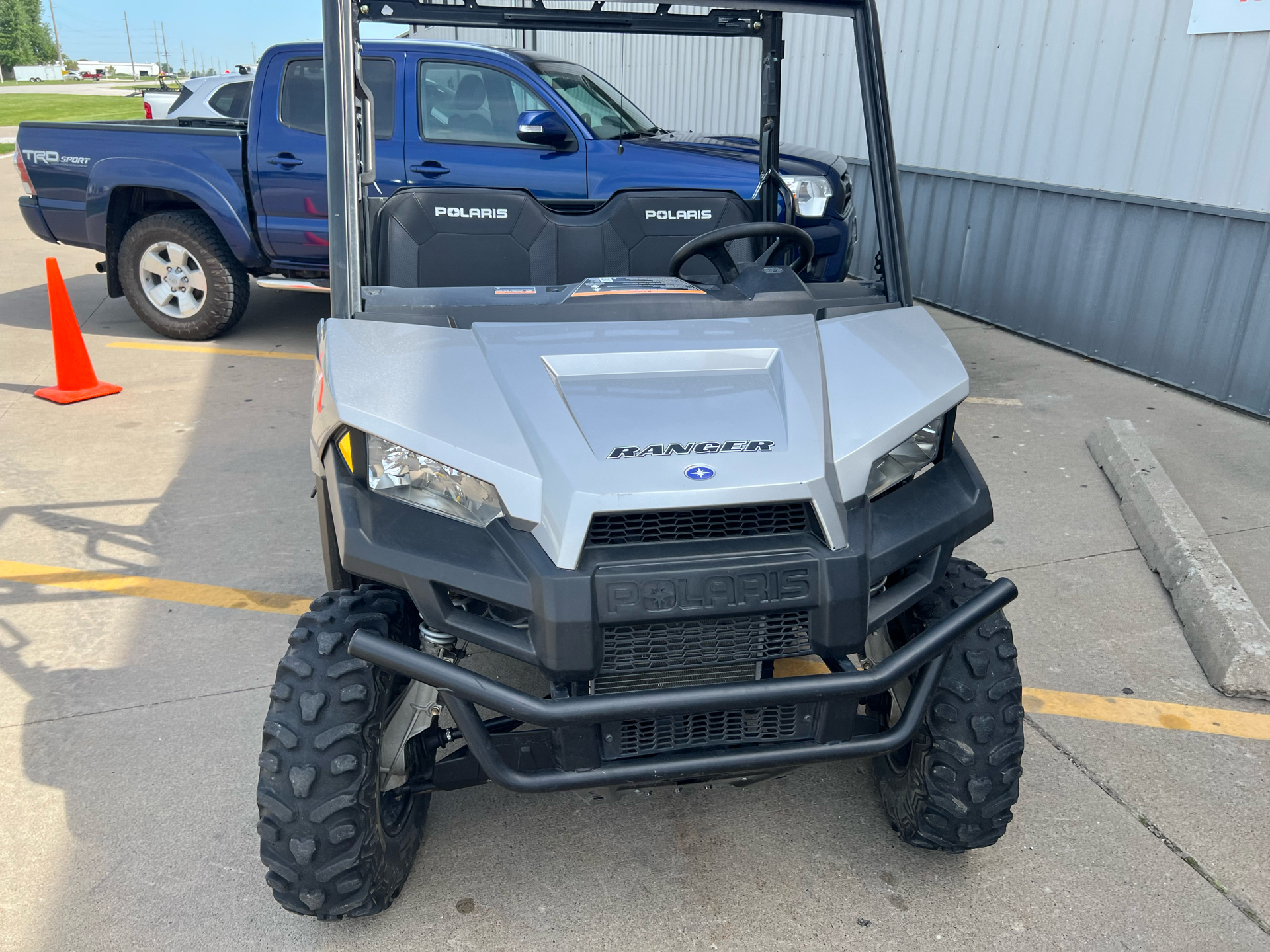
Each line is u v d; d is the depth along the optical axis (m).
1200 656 3.19
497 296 2.54
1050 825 2.48
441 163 5.84
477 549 1.87
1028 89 6.38
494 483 1.88
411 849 2.24
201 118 8.16
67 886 2.26
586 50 13.27
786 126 9.29
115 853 2.36
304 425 5.19
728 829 2.46
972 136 6.96
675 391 2.11
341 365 2.08
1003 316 6.91
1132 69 5.61
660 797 2.57
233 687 3.02
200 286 6.64
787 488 1.91
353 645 1.85
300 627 2.03
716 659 1.88
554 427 1.99
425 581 1.86
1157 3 5.39
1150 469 4.26
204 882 2.28
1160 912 2.21
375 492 1.98
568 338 2.28
